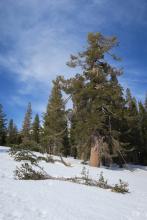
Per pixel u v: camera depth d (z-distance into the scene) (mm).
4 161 22875
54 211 9297
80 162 35375
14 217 7715
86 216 9461
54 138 35906
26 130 77188
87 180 18000
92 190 15516
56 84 34688
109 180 21828
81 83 33719
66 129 36188
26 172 17094
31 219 7836
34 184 14453
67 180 17984
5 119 78562
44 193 12234
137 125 52500
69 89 33938
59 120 35594
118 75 35000
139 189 19859
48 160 28453
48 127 37375
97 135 33188
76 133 33906
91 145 33438
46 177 17688
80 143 34562
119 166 40281
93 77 34000
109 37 34531
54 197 11734
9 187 12312
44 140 35500
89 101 33875
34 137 70312
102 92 32750
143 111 60500
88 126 32062
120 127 39781
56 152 37125
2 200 9438
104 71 35188
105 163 40500
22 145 24609
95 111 33125
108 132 34312
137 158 57094
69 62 34781
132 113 49906
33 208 9141
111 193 15875
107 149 33125
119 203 12953
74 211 9883
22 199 10219
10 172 17984
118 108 34469
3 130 78562
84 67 35094
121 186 17344
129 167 40906
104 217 9812
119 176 26109
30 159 23312
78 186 16125
